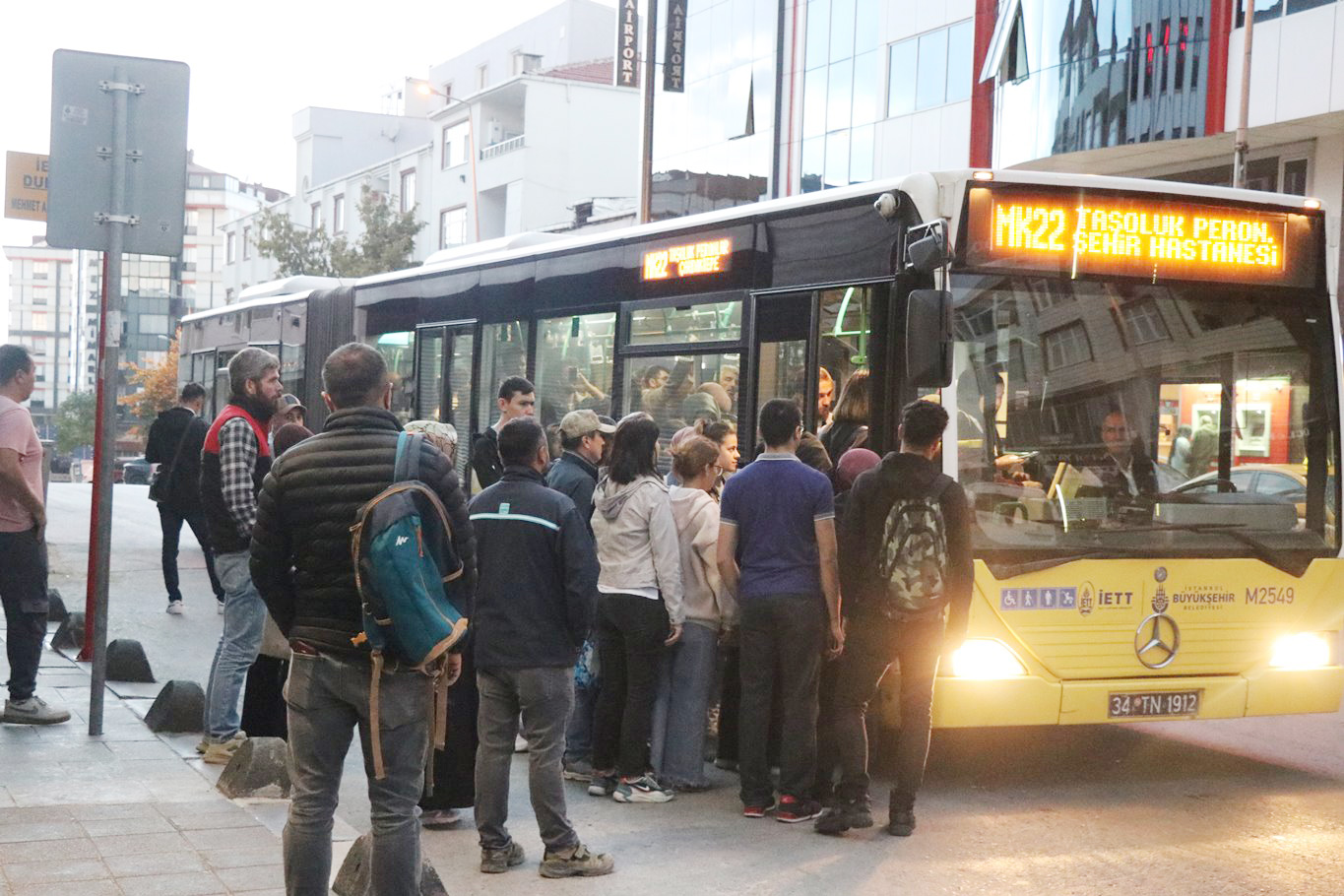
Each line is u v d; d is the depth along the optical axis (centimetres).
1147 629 737
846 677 662
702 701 740
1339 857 629
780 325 845
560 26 6538
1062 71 2458
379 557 440
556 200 5234
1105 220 748
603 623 722
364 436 464
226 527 723
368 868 550
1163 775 787
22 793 648
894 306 748
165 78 782
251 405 732
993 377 721
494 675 591
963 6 2903
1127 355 746
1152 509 743
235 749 701
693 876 594
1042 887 582
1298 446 776
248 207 15612
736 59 3750
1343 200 2248
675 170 4047
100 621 769
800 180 3481
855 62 3266
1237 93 2256
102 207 771
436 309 1334
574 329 1081
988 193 732
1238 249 771
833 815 656
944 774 785
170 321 15000
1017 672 715
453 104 5650
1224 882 590
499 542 591
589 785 755
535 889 575
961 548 653
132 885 528
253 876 543
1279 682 759
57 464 13438
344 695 456
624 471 716
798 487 680
